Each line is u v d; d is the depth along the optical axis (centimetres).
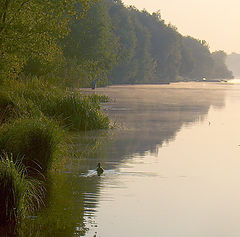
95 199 1959
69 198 1956
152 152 3122
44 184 2148
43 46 4453
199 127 4609
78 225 1662
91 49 11781
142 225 1684
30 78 5778
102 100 7794
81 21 11731
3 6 4275
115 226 1667
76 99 4212
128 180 2295
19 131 2378
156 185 2225
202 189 2178
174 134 4066
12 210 1684
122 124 4653
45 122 2730
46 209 1809
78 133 3891
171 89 14650
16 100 3822
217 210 1872
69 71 7981
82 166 2577
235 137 3944
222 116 5812
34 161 2305
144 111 6166
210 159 2925
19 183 1730
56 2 4447
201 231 1641
